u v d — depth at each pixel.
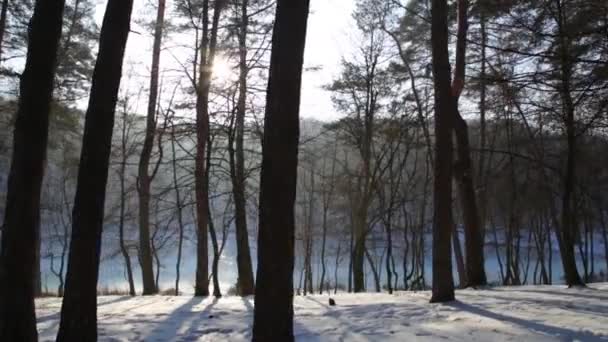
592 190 28.44
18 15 18.44
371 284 36.44
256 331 5.18
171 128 17.39
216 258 15.62
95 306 6.12
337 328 7.75
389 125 24.95
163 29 18.58
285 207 5.21
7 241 5.86
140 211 18.59
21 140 5.99
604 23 11.78
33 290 5.97
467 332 6.84
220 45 15.75
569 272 13.27
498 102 18.11
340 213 45.78
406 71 23.83
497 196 30.84
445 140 10.54
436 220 10.40
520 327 6.96
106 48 6.33
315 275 41.94
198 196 15.53
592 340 6.00
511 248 32.62
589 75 11.84
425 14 21.17
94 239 6.14
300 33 5.39
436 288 10.30
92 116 6.23
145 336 7.64
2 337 5.70
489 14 14.91
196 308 11.16
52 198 30.28
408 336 6.80
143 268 18.45
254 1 16.28
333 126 24.92
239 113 16.08
